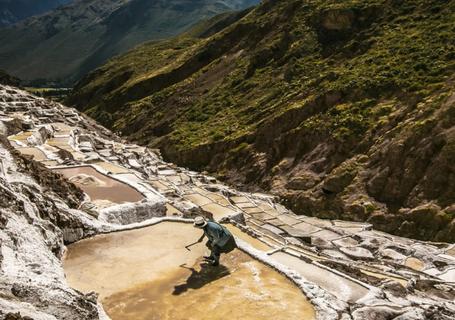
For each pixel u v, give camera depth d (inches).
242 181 1907.0
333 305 473.1
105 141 1710.1
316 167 1688.0
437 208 1279.5
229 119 2460.6
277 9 3309.5
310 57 2539.4
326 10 2652.6
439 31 2065.7
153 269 524.4
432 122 1454.2
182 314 438.3
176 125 2770.7
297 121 1956.2
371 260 895.7
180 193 1106.1
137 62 4623.5
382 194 1432.1
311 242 1003.3
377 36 2304.4
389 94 1796.3
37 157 1076.5
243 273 528.1
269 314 446.9
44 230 504.7
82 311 359.3
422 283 698.8
